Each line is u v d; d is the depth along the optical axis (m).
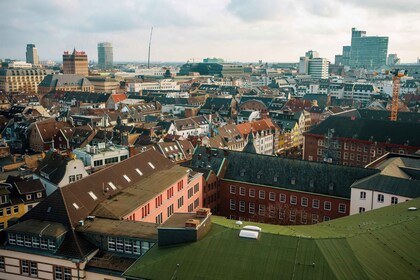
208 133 190.75
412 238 55.81
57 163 113.06
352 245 51.81
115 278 62.75
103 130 178.12
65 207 71.38
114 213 75.06
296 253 50.94
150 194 86.31
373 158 167.50
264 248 52.56
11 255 68.44
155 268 52.66
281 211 114.06
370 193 97.88
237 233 55.88
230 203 121.56
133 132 185.38
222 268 50.84
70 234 67.88
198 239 56.12
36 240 67.50
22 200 104.12
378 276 47.12
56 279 66.31
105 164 126.00
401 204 76.06
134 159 99.44
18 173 124.25
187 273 51.09
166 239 57.44
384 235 55.50
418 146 158.00
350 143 172.75
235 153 125.38
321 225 64.88
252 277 48.88
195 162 126.88
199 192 112.56
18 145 187.25
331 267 48.12
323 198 107.88
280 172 116.06
